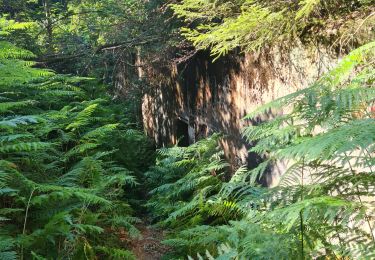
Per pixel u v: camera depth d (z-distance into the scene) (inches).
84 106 275.4
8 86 224.1
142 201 269.3
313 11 160.2
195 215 201.2
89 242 158.9
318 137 69.1
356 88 78.2
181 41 279.4
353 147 59.0
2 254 112.8
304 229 83.8
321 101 80.3
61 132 217.0
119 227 186.4
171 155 273.9
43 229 139.5
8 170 151.0
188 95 335.6
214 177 234.4
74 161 226.8
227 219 184.4
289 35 166.9
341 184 80.5
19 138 177.3
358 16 147.2
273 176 203.6
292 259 80.6
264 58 206.1
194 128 331.3
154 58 315.0
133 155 312.0
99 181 185.8
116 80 393.7
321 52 162.1
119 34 318.0
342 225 83.6
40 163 182.9
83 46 343.3
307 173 129.0
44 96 256.8
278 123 93.5
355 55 84.4
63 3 396.8
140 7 310.3
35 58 322.0
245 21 150.6
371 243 74.8
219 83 273.4
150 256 179.9
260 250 84.6
